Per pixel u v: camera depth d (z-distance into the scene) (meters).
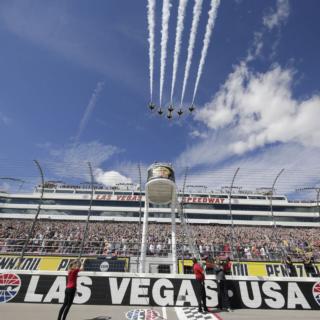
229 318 8.00
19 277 9.77
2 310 8.38
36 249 16.61
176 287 9.70
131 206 50.16
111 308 8.97
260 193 55.84
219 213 52.31
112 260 14.27
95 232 26.45
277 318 8.16
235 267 14.62
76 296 9.48
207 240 21.70
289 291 9.62
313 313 8.86
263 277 9.87
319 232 34.06
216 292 9.62
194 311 8.73
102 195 51.94
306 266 14.06
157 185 14.62
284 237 29.19
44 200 51.69
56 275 9.85
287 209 53.34
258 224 51.50
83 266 13.99
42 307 8.88
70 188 54.12
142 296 9.55
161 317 8.02
